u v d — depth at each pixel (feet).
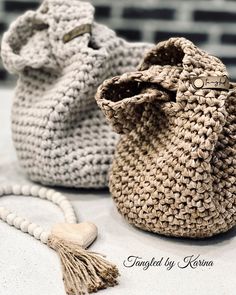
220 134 1.93
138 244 1.97
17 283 1.70
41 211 2.26
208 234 1.95
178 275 1.77
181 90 1.87
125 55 2.50
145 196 1.95
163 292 1.67
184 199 1.84
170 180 1.87
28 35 2.59
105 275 1.68
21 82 2.57
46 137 2.32
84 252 1.76
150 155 2.02
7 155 2.94
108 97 2.08
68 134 2.36
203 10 5.20
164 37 5.33
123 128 2.07
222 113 1.80
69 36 2.36
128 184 2.03
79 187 2.42
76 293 1.63
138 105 2.04
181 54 2.13
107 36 2.43
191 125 1.85
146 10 5.25
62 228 1.97
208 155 1.79
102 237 2.02
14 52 2.60
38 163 2.38
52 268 1.80
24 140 2.44
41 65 2.41
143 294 1.66
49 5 2.44
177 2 5.19
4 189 2.39
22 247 1.94
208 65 1.89
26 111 2.47
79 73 2.29
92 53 2.29
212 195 1.85
